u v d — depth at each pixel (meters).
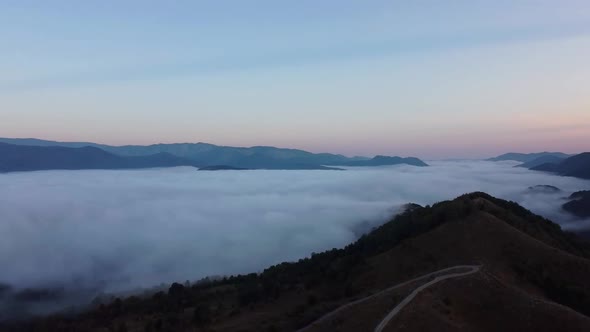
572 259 94.88
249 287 146.50
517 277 91.00
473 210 119.56
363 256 127.38
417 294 73.00
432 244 107.88
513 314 70.25
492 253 98.31
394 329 63.62
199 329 111.56
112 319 149.12
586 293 85.88
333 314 75.38
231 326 105.56
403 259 107.50
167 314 133.38
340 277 118.56
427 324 65.19
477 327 68.62
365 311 70.75
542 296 86.19
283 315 103.81
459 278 78.88
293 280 138.62
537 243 101.12
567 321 68.00
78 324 153.62
